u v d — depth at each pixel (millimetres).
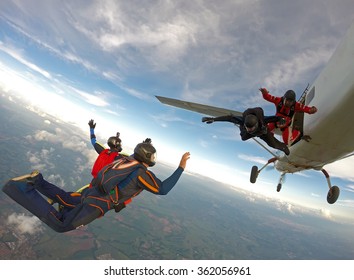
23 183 2785
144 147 2906
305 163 8578
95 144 3785
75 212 2795
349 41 5219
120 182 2822
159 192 2807
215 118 5457
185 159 3027
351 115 5195
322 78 6285
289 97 5453
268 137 4812
